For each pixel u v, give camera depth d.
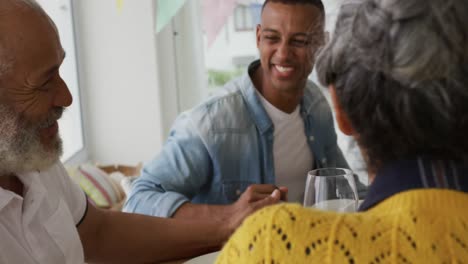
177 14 3.24
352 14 0.54
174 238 1.24
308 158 1.55
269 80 1.47
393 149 0.54
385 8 0.51
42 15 1.00
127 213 1.29
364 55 0.53
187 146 1.44
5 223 1.02
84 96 3.21
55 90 1.04
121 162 3.28
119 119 3.24
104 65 3.18
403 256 0.50
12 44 0.96
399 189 0.53
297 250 0.52
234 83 1.54
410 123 0.51
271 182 1.49
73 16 3.09
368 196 0.56
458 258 0.50
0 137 0.99
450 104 0.50
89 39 3.15
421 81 0.50
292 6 1.39
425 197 0.52
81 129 3.19
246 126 1.47
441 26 0.49
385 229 0.51
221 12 2.92
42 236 1.07
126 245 1.25
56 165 1.20
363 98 0.53
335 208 1.00
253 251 0.54
